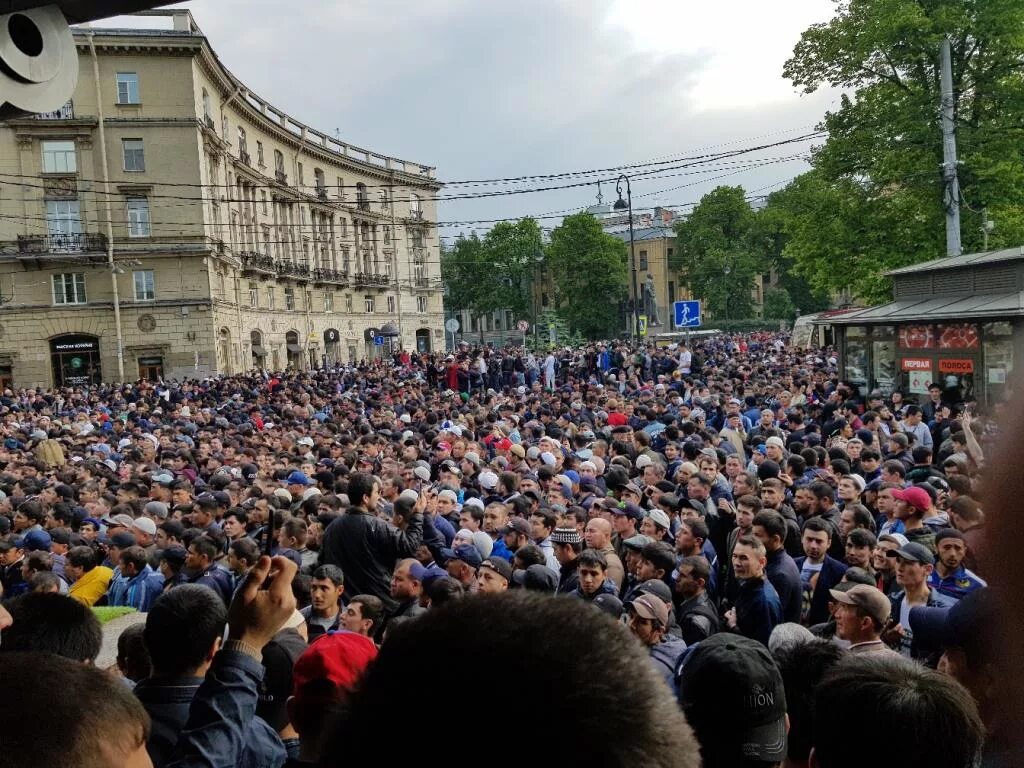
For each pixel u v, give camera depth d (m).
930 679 2.51
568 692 1.10
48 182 49.22
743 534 7.45
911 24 26.23
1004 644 0.93
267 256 61.66
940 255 27.84
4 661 2.21
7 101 4.84
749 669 3.23
